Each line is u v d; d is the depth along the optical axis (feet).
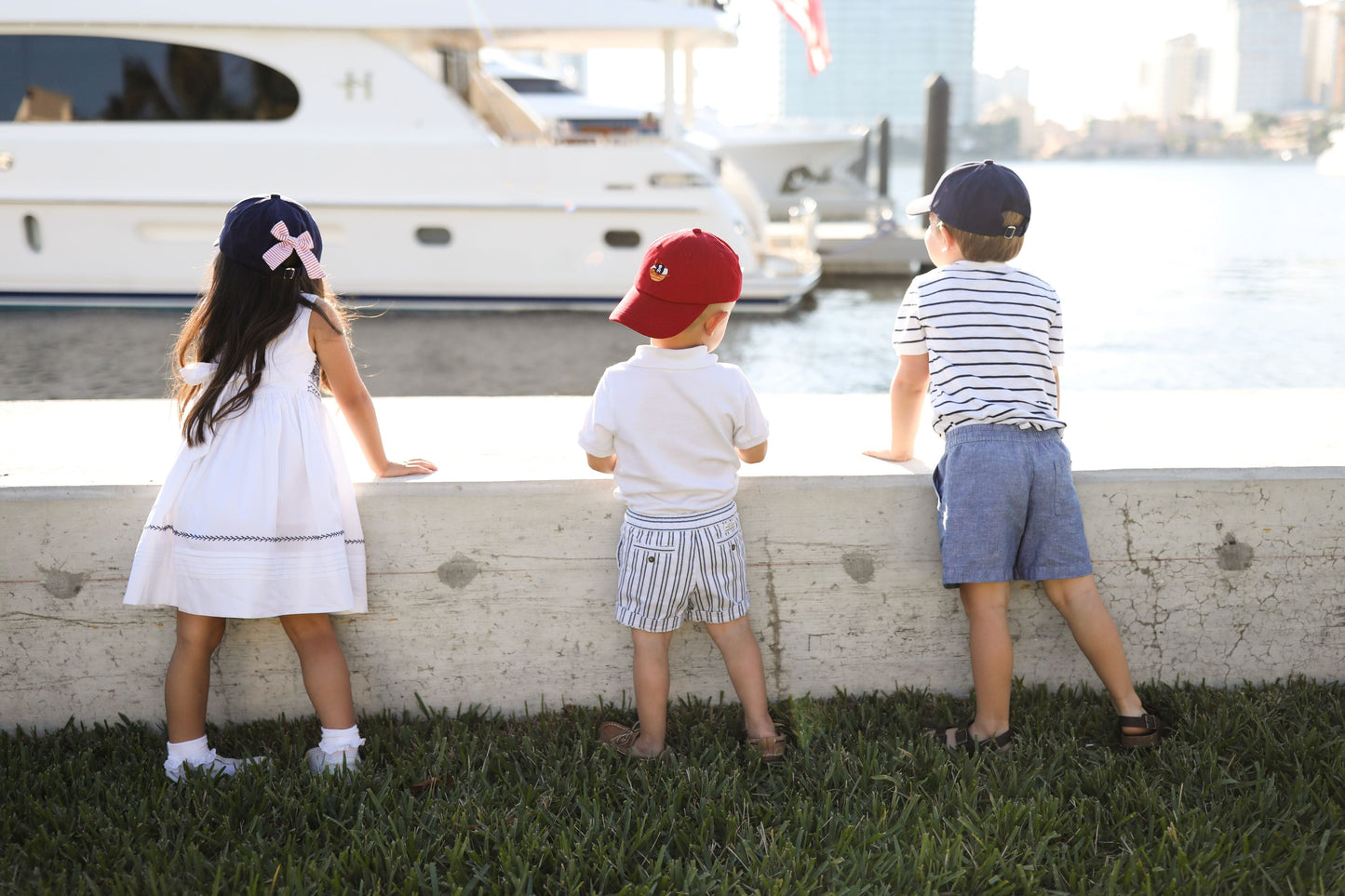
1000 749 7.84
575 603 8.63
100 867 6.48
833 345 31.68
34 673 8.45
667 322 7.30
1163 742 7.92
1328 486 8.59
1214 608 8.83
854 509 8.55
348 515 7.80
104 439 9.43
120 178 31.68
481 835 6.86
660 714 7.98
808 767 7.68
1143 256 50.52
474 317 33.50
